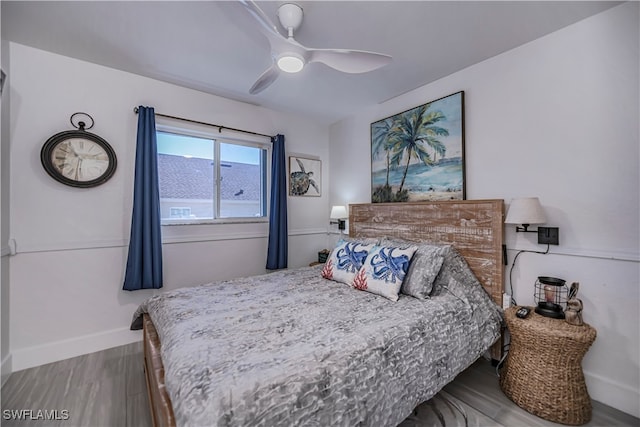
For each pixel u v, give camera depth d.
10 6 1.60
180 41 1.98
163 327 1.45
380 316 1.54
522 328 1.63
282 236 3.25
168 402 1.01
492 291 2.04
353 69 1.71
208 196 2.99
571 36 1.79
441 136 2.48
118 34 1.90
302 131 3.60
